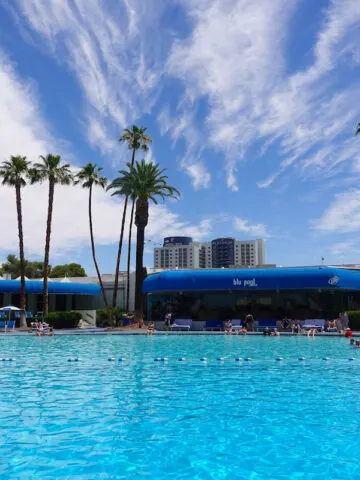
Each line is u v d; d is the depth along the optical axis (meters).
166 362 18.70
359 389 12.31
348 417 9.15
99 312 49.84
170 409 9.94
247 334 34.56
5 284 48.00
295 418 9.09
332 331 35.09
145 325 42.44
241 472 6.32
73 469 6.44
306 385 12.99
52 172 47.78
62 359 20.09
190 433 8.12
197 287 39.97
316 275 37.91
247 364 17.94
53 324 44.47
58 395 11.61
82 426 8.59
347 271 38.66
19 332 39.81
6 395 11.62
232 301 43.25
